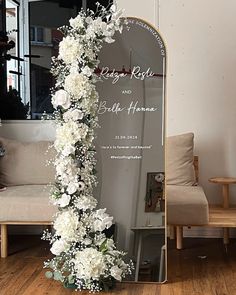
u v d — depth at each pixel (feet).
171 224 13.20
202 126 15.79
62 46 10.92
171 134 15.90
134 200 11.75
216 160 15.80
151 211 11.71
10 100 16.26
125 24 11.57
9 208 13.30
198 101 15.75
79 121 11.18
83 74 11.02
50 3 16.01
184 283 11.68
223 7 15.46
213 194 15.87
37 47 16.14
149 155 11.71
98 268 10.83
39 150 15.39
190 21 15.57
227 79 15.61
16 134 16.31
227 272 12.49
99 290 11.05
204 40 15.58
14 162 15.24
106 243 11.09
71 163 11.03
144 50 11.61
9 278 12.03
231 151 15.74
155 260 11.66
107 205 11.75
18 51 16.19
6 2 16.11
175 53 15.70
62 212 11.35
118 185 11.74
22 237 16.06
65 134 10.94
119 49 11.60
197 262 13.35
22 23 16.12
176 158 14.97
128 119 11.69
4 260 13.52
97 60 11.26
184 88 15.76
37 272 12.47
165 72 11.58
